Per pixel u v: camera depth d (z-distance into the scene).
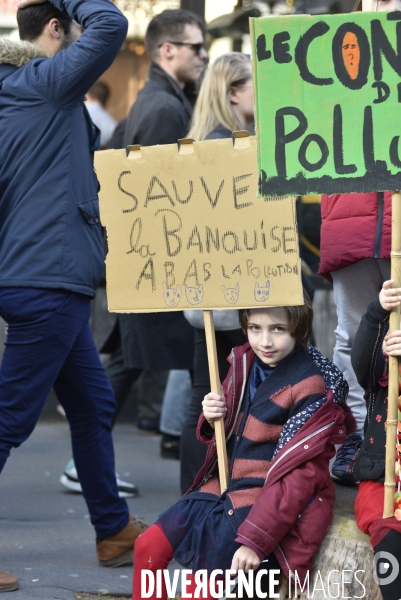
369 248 4.71
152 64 7.25
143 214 4.51
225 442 4.43
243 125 5.99
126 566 5.54
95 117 11.92
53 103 4.98
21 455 8.54
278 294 4.28
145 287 4.52
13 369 5.00
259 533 4.01
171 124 6.88
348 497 4.72
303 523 4.13
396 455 4.09
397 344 3.90
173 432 8.39
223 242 4.39
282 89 3.99
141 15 12.51
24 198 4.99
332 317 10.26
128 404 10.43
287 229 4.28
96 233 5.21
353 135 3.96
